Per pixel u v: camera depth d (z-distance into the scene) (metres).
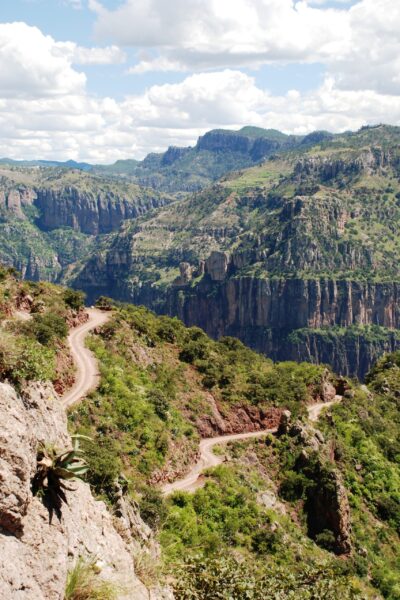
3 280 68.81
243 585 19.27
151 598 14.67
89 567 12.36
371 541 72.06
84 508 14.81
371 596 60.38
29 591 10.14
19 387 13.72
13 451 10.64
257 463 72.50
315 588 24.73
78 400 57.22
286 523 62.38
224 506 55.69
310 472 71.75
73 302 80.31
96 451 33.50
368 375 147.75
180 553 35.78
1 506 10.26
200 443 72.88
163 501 48.16
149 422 60.78
